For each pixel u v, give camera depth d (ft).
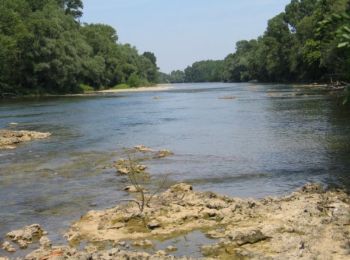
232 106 191.01
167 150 86.79
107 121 143.43
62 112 176.24
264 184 61.36
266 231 40.60
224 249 38.11
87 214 48.62
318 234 39.83
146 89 432.66
